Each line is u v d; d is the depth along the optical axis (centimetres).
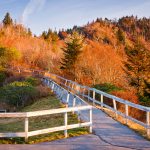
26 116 1227
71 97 2848
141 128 1639
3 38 8619
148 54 4909
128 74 5094
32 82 4106
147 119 1371
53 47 9394
